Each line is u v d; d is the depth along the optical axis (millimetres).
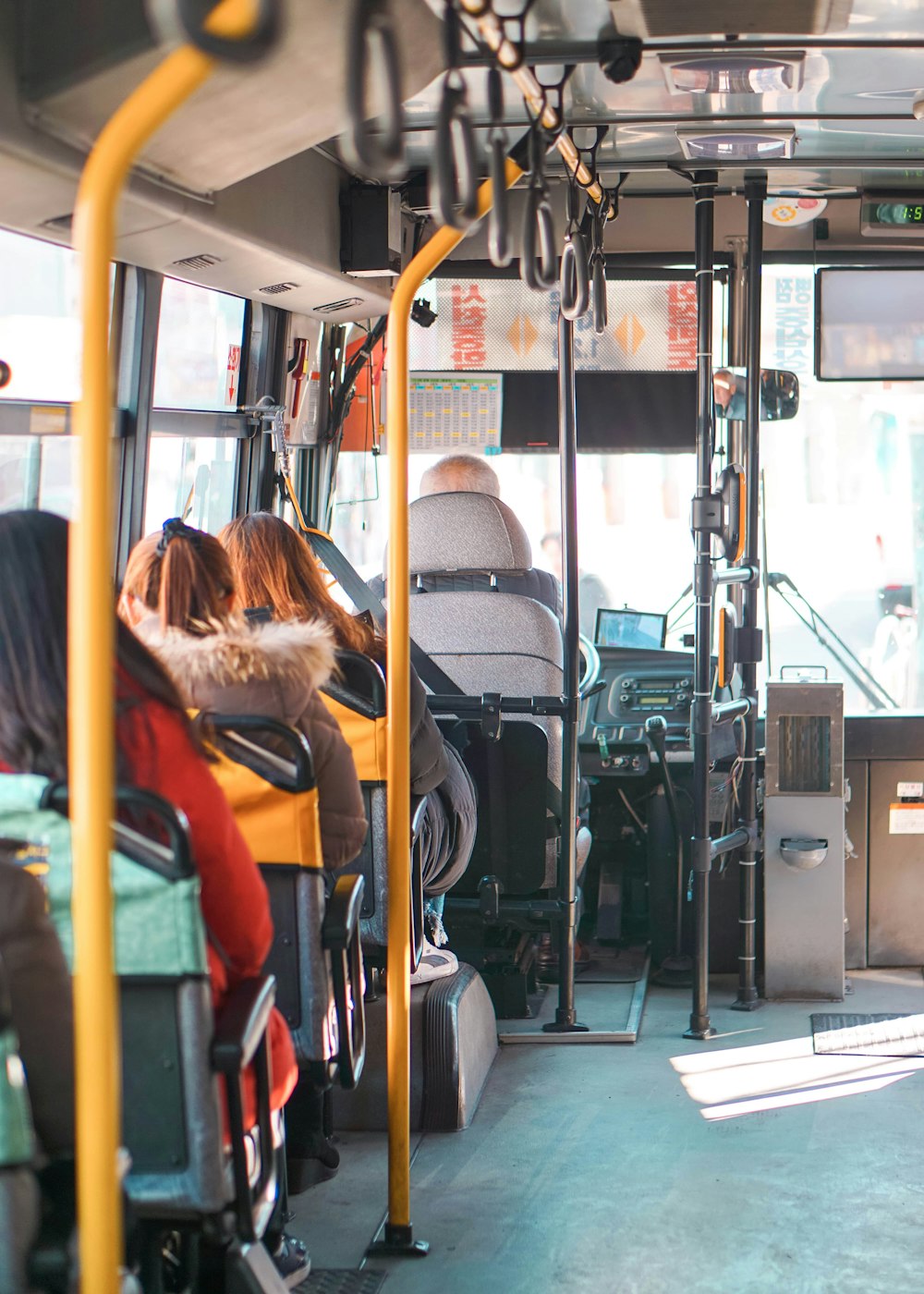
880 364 5750
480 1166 3789
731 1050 4715
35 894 1843
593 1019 4973
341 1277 3125
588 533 6363
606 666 5773
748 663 5223
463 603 4844
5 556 2076
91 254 1674
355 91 1607
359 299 4867
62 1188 1787
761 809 5488
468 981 4367
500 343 5891
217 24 1447
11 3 2656
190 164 3227
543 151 2852
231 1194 2113
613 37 3492
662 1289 3082
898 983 5469
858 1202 3512
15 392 3357
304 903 2840
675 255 5812
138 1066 2055
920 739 5582
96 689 1683
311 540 4617
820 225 5766
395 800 3285
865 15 3457
